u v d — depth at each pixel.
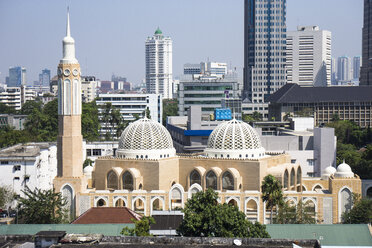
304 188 153.88
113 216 119.88
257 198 135.12
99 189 146.00
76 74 141.75
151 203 137.00
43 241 73.44
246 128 146.50
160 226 114.25
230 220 101.19
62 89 141.25
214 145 146.75
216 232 101.50
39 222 128.50
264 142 190.38
